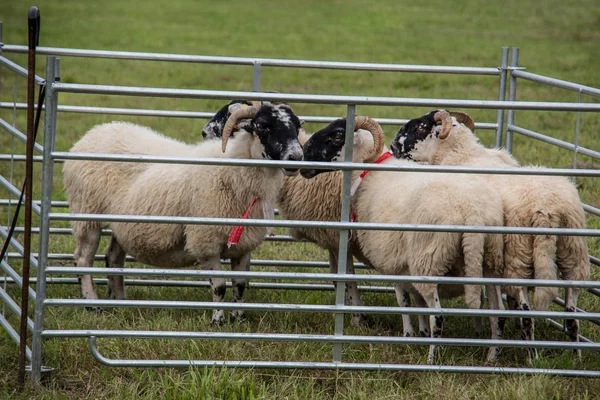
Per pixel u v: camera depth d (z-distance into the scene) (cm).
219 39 3152
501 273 718
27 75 642
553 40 3284
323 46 3055
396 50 2992
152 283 919
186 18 3753
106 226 894
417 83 2450
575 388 643
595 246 1066
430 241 691
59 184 1320
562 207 689
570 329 703
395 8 4316
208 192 788
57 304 621
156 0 4397
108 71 2495
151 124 1850
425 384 635
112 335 630
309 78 2519
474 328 793
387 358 699
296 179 868
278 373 653
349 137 608
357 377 650
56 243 1055
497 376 647
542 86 2380
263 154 773
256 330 783
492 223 682
